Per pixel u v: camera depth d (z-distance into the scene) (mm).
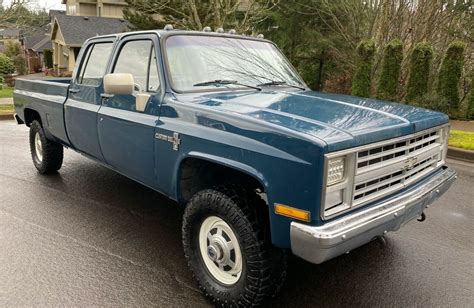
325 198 2330
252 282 2705
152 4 13781
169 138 3189
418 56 11766
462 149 7656
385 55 12297
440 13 12336
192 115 3053
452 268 3559
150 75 3623
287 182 2398
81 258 3588
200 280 3070
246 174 2744
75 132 4648
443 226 4434
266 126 2539
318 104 3182
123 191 5273
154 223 4348
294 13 17359
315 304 3016
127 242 3908
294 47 18062
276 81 4066
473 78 11773
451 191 5594
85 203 4852
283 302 3029
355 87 13086
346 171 2445
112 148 4004
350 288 3229
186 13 13539
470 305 3049
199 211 2957
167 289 3170
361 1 15789
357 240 2473
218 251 2930
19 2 15398
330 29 17375
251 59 4121
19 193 5125
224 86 3648
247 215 2682
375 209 2604
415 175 3107
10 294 3047
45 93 5332
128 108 3760
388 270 3504
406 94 12234
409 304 3049
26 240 3885
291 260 3631
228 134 2750
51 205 4766
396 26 12633
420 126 2994
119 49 4078
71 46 29812
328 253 2324
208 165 3125
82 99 4504
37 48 43562
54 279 3254
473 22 13453
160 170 3387
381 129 2633
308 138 2322
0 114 10961
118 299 3033
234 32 4488
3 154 7039
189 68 3600
